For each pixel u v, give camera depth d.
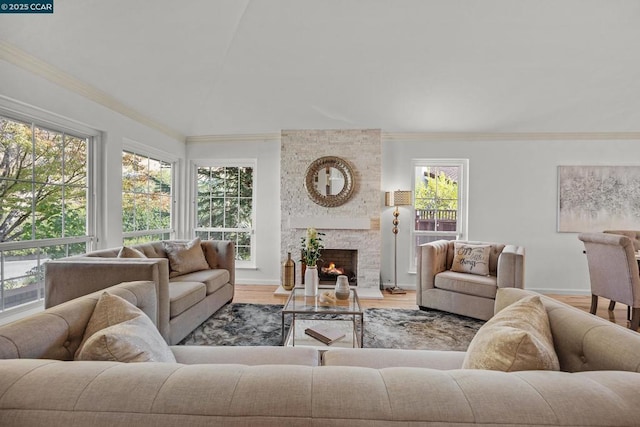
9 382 0.70
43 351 1.05
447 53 3.11
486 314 3.07
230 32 2.89
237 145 4.69
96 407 0.65
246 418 0.63
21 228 2.46
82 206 2.99
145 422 0.63
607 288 3.15
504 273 3.01
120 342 0.94
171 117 4.01
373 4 2.60
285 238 4.46
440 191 4.57
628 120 3.95
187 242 3.50
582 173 4.21
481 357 0.97
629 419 0.61
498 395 0.66
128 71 2.91
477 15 2.68
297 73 3.47
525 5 2.57
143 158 3.95
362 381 0.71
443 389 0.68
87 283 2.10
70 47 2.39
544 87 3.51
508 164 4.34
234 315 3.26
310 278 2.73
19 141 2.44
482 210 4.38
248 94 3.84
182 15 2.51
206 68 3.32
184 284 2.84
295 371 0.74
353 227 4.33
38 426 0.64
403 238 4.52
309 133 4.43
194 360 1.42
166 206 4.44
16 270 2.43
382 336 2.77
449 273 3.49
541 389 0.67
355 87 3.66
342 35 2.93
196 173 4.85
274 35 2.95
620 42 2.90
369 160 4.35
